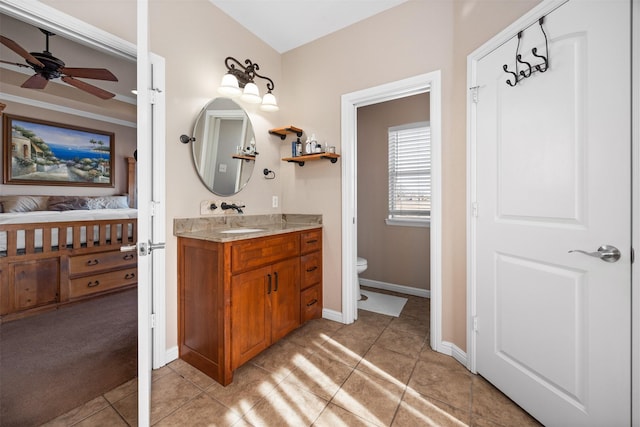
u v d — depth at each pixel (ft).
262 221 8.08
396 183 10.59
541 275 4.03
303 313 7.19
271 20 7.36
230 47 7.16
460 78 5.72
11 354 6.12
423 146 10.07
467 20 5.50
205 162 6.49
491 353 4.96
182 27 6.03
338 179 7.74
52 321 7.95
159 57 5.55
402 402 4.57
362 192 11.24
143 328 3.67
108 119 15.07
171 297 5.78
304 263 7.23
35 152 12.71
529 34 4.14
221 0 6.63
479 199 5.22
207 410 4.37
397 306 8.96
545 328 3.98
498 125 4.75
